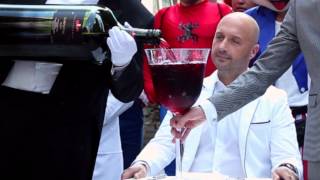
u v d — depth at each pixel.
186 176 1.56
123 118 3.05
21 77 1.63
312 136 1.76
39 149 1.62
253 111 2.03
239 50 2.09
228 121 2.03
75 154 1.63
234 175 2.01
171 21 3.14
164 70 1.33
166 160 2.01
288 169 1.76
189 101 1.37
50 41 1.43
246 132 2.01
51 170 1.63
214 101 1.66
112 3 1.79
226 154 2.02
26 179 1.65
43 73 1.62
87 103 1.64
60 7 1.46
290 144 2.01
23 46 1.46
